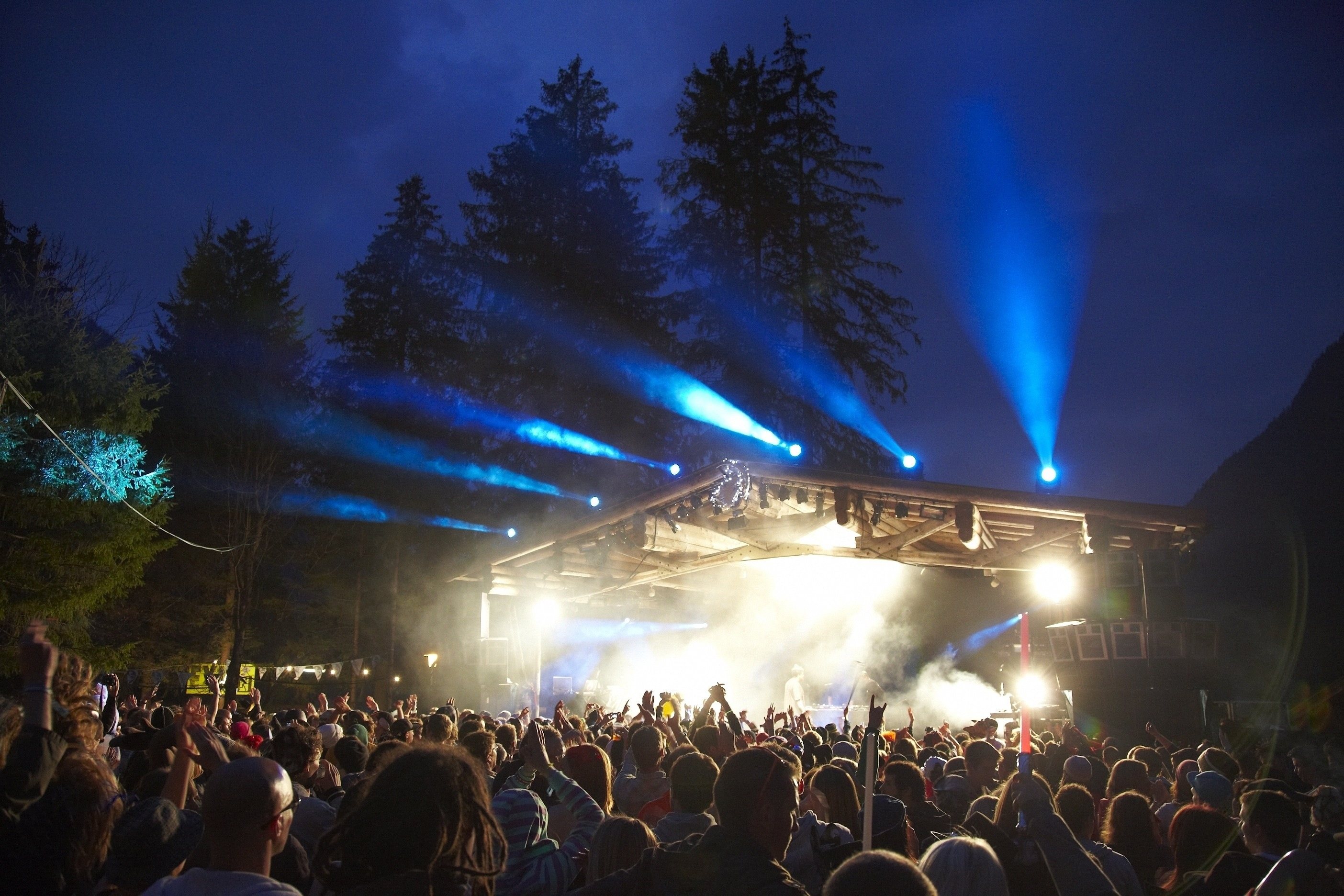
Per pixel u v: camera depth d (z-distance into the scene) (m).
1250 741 12.83
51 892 3.13
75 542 20.81
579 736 9.61
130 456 21.69
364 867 2.47
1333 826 5.16
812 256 38.00
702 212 39.03
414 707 14.25
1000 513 18.23
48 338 21.44
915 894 2.11
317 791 5.85
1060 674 16.34
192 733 3.47
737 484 18.44
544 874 4.07
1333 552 29.95
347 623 34.00
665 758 6.98
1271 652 29.02
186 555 30.83
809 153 39.41
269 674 31.20
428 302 39.44
